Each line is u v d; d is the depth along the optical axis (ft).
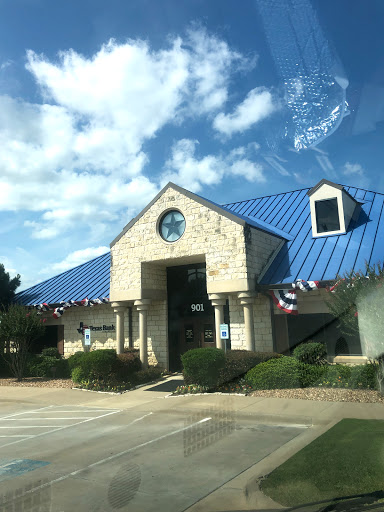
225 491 12.29
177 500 12.52
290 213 64.23
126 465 16.63
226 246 50.24
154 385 50.11
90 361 49.62
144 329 56.34
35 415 35.60
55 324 70.79
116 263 59.41
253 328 48.08
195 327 58.03
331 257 49.39
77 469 17.54
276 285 47.80
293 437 14.23
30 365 62.08
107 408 37.27
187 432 15.26
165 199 55.98
